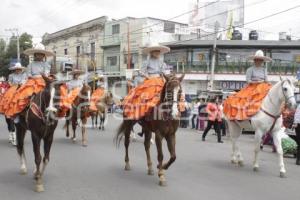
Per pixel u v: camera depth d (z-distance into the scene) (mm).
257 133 9945
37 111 7902
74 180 8727
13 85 11945
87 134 17375
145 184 8492
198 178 9242
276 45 39156
